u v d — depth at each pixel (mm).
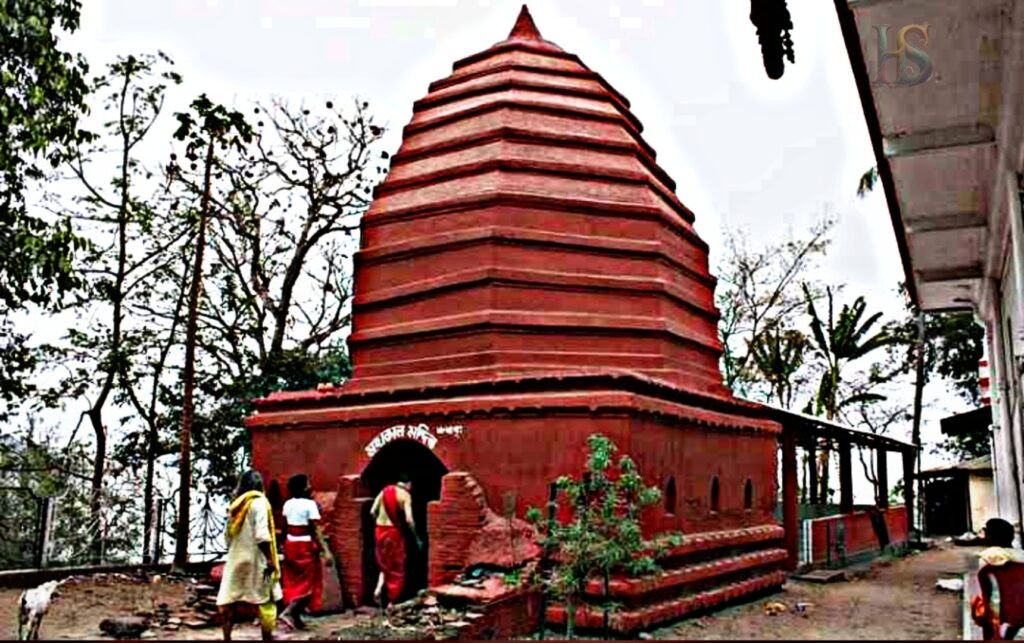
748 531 13516
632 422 10547
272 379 20906
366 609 11766
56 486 18141
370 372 13641
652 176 14922
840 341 30234
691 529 11875
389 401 12477
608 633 9859
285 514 10961
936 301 17734
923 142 10555
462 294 12992
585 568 9547
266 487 13375
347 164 23891
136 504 18656
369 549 12133
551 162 13664
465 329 12734
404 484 11828
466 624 9438
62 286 14930
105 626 10289
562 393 11070
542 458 10945
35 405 19047
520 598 10070
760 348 33938
